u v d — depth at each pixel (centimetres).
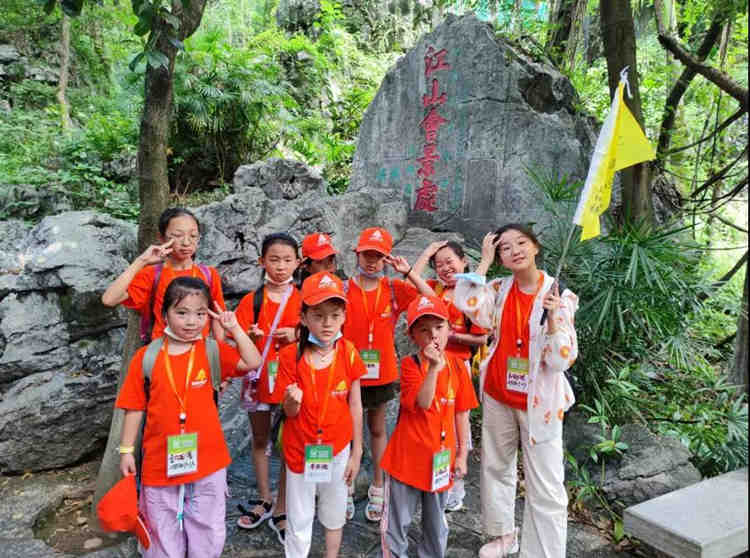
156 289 262
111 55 1211
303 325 231
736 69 570
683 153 662
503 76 523
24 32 1152
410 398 227
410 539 280
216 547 223
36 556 261
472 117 545
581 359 360
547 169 500
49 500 312
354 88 1066
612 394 355
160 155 290
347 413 237
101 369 362
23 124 828
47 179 636
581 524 295
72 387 350
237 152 765
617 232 377
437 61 574
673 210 588
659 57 654
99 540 282
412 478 226
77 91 1146
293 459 231
